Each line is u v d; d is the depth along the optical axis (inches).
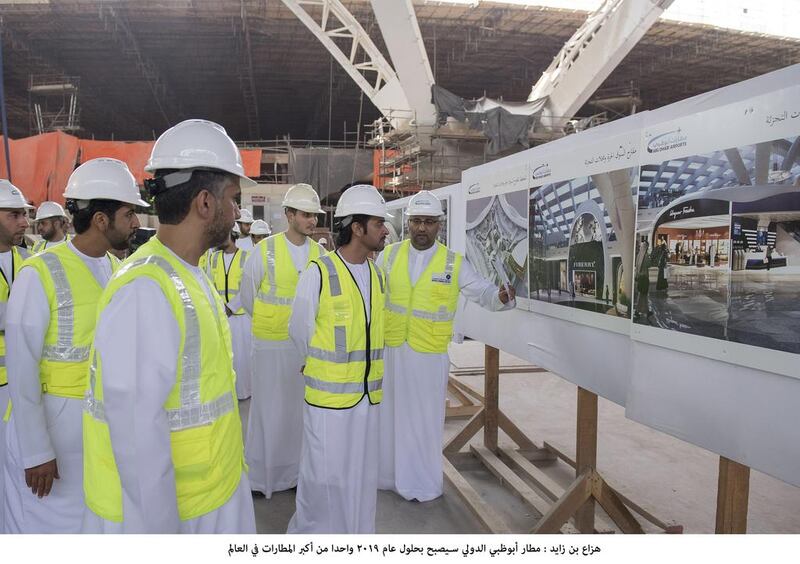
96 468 55.5
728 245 79.0
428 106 578.2
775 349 72.3
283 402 147.1
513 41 813.2
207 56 879.7
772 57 872.9
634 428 208.1
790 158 69.3
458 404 245.3
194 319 57.1
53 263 87.0
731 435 79.8
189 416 57.0
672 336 89.7
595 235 110.7
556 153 125.1
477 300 139.8
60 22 729.0
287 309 145.9
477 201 171.3
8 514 93.7
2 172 617.0
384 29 514.3
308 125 1344.7
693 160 84.7
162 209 58.2
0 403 113.3
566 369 122.6
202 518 58.9
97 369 55.4
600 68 560.1
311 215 148.3
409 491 145.8
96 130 1258.6
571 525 125.5
